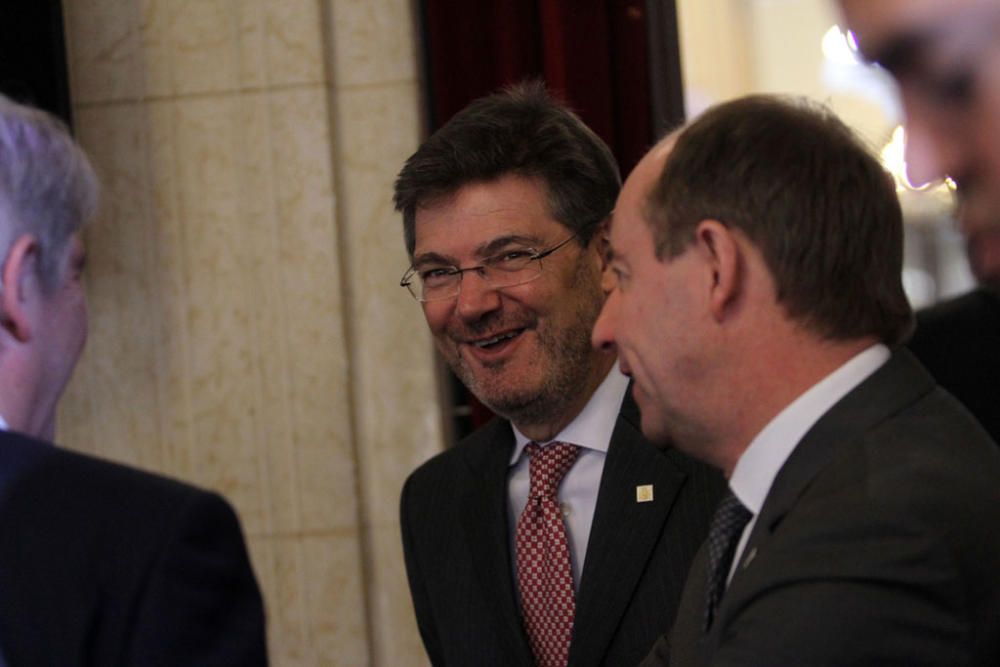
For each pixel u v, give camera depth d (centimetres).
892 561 95
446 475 190
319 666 320
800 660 94
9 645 95
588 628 160
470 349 173
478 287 169
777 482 109
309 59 321
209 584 97
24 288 110
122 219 326
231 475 323
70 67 327
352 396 322
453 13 316
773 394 110
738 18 321
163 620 93
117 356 326
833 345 110
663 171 115
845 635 93
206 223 325
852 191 108
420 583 189
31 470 102
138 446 325
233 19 324
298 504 321
